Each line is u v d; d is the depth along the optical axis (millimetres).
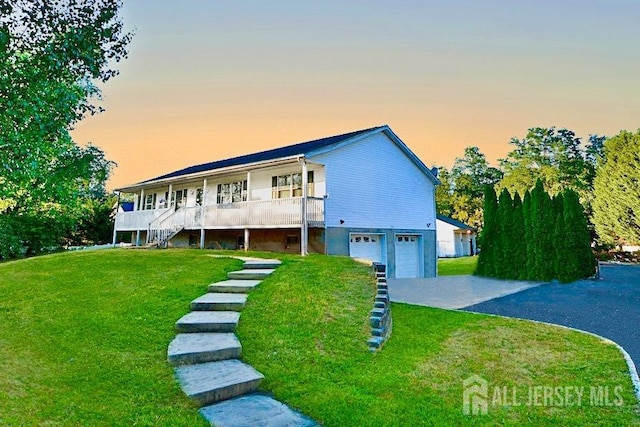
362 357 4781
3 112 7617
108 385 3574
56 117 9141
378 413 3330
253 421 3062
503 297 11180
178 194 22703
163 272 8172
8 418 2934
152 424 2959
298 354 4594
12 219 19062
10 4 6883
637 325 7379
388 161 17734
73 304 6012
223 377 3742
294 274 8031
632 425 3215
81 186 22047
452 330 6590
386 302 6551
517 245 16156
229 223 16125
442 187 52156
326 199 14703
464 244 40406
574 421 3275
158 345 4535
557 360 4949
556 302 10172
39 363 4020
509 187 44562
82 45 7777
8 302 6293
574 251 14953
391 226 17453
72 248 22328
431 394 3795
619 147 28594
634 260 26312
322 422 3135
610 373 4449
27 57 7832
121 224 22578
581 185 40156
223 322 5082
